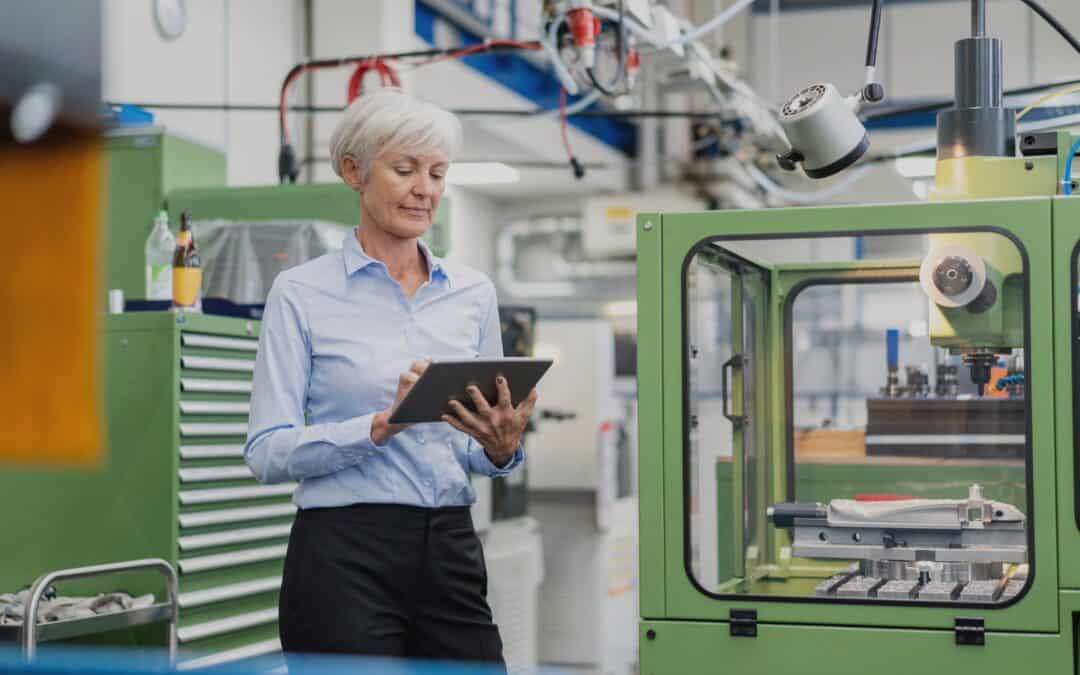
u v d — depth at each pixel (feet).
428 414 6.24
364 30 19.97
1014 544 7.13
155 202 12.57
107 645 9.04
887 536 7.31
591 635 19.22
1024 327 6.56
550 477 19.34
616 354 29.76
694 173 31.58
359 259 6.72
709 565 7.63
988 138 7.55
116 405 9.11
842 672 6.74
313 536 6.48
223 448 9.54
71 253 1.49
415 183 6.60
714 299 8.68
